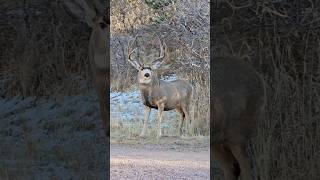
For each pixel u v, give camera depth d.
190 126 20.27
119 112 21.58
